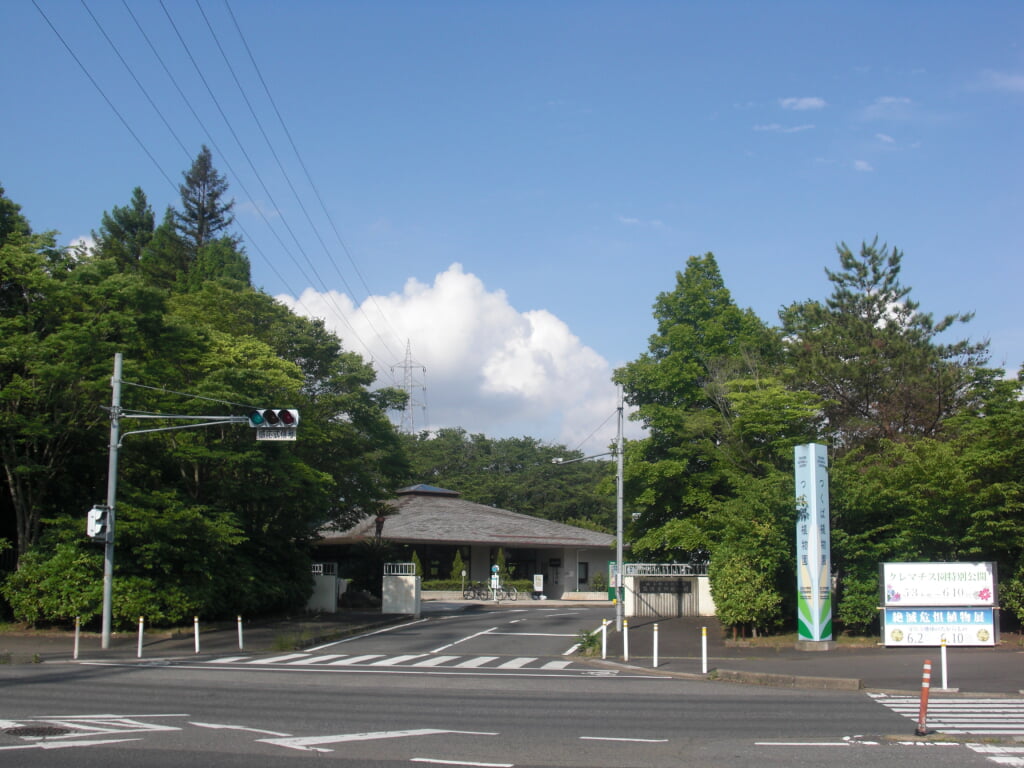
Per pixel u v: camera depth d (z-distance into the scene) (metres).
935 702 15.53
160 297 28.86
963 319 38.72
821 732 12.14
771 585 26.16
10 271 27.94
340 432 37.44
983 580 23.67
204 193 74.31
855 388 35.75
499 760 9.87
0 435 28.11
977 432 26.48
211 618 31.88
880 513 25.89
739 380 33.38
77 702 14.12
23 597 27.42
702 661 20.80
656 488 34.12
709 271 37.78
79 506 30.64
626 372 36.62
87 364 27.47
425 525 55.81
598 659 23.62
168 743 10.44
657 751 10.57
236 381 30.23
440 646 27.05
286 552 36.44
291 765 9.32
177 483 31.88
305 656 24.00
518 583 57.03
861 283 41.31
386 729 11.92
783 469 31.41
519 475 87.00
